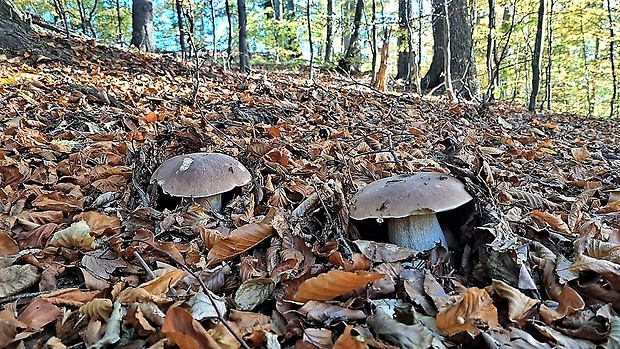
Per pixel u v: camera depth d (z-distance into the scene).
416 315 0.29
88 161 0.66
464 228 0.42
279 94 1.39
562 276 0.33
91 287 0.33
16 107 0.89
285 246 0.40
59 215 0.47
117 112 0.96
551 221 0.46
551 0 2.53
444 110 1.53
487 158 0.84
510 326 0.28
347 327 0.25
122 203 0.52
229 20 2.15
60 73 1.29
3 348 0.26
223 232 0.45
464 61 2.29
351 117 1.18
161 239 0.43
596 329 0.28
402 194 0.38
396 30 2.19
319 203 0.48
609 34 3.15
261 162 0.63
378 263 0.38
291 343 0.28
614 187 0.67
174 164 0.49
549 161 0.93
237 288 0.35
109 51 1.82
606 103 5.75
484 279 0.35
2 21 1.42
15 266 0.34
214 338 0.26
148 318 0.28
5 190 0.53
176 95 1.23
